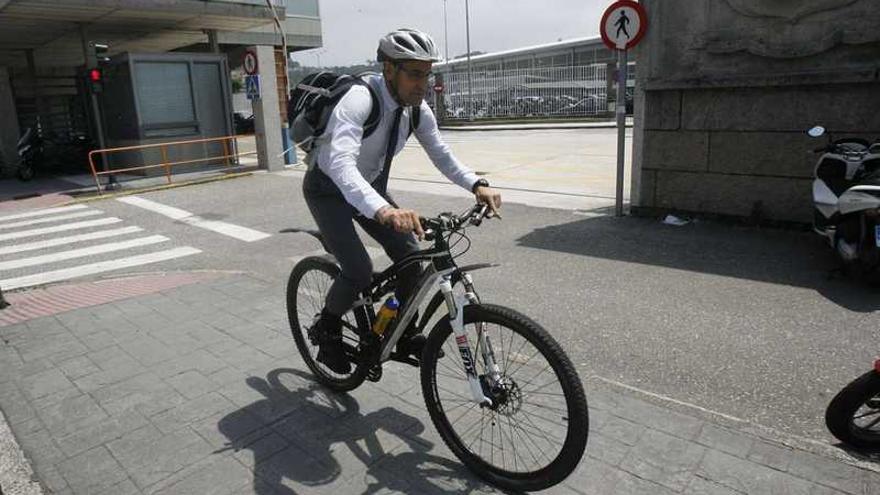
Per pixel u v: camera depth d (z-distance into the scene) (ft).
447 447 9.61
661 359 12.63
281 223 29.27
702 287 16.85
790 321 14.26
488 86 104.12
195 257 23.62
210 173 47.55
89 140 54.75
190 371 12.63
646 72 24.63
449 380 10.62
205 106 50.31
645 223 24.71
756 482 8.48
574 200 30.53
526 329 7.81
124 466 9.45
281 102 58.59
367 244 23.97
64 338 14.79
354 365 11.39
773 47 21.33
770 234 21.97
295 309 11.99
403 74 8.40
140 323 15.58
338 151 8.24
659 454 9.20
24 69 75.72
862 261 15.83
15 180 51.80
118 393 11.80
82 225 31.09
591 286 17.40
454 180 9.53
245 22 50.06
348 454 9.55
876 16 19.36
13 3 39.70
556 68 95.45
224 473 9.18
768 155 22.24
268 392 11.62
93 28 50.24
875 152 17.60
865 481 8.43
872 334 13.37
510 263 20.02
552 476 8.00
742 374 11.86
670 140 24.47
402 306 9.33
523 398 8.43
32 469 9.48
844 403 8.93
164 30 52.75
